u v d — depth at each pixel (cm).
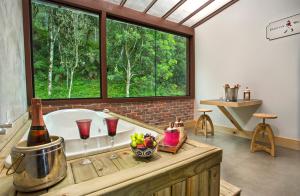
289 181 182
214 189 98
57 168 64
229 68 356
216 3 342
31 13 260
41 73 288
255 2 311
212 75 390
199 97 422
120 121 207
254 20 314
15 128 161
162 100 377
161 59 411
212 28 383
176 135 96
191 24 408
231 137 340
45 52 292
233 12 343
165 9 342
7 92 143
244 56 331
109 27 347
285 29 277
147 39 391
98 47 316
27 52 247
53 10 298
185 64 441
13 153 60
